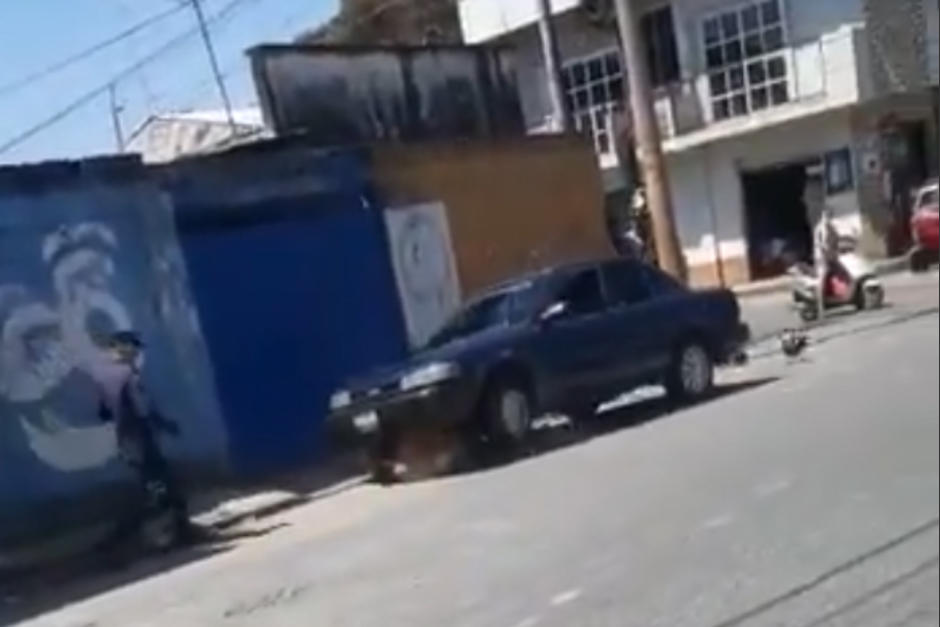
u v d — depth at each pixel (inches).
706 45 1086.4
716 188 1136.2
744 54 1053.2
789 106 994.7
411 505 453.1
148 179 591.2
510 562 330.0
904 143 581.9
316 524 466.6
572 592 292.2
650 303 585.0
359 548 392.8
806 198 1005.2
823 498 303.3
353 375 649.0
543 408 535.2
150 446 488.1
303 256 641.0
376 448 525.0
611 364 560.1
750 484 341.1
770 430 398.3
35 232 551.2
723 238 1150.3
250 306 617.6
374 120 796.6
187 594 385.4
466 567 335.6
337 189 659.4
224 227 614.5
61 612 403.2
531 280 563.2
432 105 828.6
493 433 514.6
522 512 390.6
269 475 606.2
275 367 621.6
